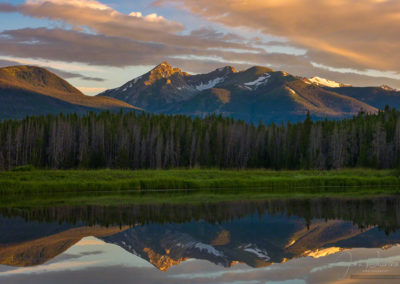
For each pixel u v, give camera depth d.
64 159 127.88
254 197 54.78
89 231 29.45
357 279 17.12
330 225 32.22
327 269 18.88
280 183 74.62
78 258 21.12
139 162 131.38
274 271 18.50
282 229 30.39
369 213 39.06
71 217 36.19
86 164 124.25
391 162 127.62
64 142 130.88
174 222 33.56
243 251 23.03
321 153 127.88
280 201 49.44
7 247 23.86
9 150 123.88
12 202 47.88
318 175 91.88
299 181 76.62
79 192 62.16
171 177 80.44
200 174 87.25
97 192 62.59
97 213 38.72
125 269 18.88
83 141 131.50
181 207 43.41
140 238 26.86
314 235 28.06
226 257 21.47
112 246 24.27
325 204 46.47
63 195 57.09
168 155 127.88
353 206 44.66
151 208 42.44
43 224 32.44
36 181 64.81
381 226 31.77
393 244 24.95
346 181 79.19
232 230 30.03
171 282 16.73
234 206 44.31
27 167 88.56
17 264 19.81
